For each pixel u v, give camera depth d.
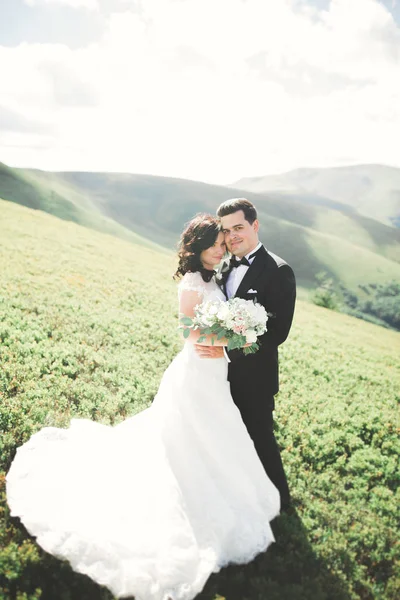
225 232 4.13
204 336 3.82
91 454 4.39
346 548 4.27
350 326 24.81
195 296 4.07
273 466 4.54
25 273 14.48
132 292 15.89
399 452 6.29
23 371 6.54
